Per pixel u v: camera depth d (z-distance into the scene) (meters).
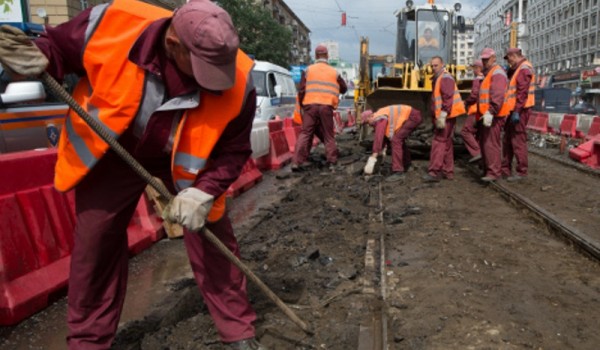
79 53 2.06
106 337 2.43
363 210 6.02
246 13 39.81
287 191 7.25
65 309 3.30
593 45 66.19
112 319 2.46
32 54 1.87
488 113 7.16
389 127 8.10
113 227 2.34
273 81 13.38
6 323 3.00
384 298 3.39
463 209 5.97
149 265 4.14
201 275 2.56
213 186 2.20
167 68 2.08
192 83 2.10
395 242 4.69
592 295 3.48
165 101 2.11
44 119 5.34
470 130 9.07
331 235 4.91
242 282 2.63
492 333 2.93
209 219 2.41
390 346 2.81
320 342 2.82
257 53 41.28
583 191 6.95
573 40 71.81
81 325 2.39
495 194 6.87
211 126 2.14
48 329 3.03
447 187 7.40
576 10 70.81
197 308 3.28
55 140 5.48
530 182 7.66
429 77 10.89
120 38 2.05
